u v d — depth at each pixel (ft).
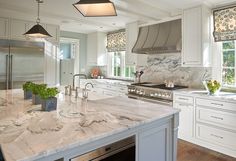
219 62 11.86
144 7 12.22
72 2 11.21
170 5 11.73
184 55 12.21
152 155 5.90
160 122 6.07
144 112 6.24
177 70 13.92
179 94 11.43
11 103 7.41
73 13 13.52
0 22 14.20
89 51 20.97
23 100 8.01
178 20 13.01
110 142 4.66
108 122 5.13
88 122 5.09
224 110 9.50
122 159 5.01
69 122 5.09
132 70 18.21
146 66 16.12
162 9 12.59
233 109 9.16
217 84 10.43
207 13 11.51
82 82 20.13
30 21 15.49
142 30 15.30
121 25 17.24
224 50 11.81
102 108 6.74
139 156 5.43
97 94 10.23
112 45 19.79
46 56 16.49
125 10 12.85
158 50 13.20
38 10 11.70
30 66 15.38
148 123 5.60
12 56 14.52
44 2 11.25
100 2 5.72
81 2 5.80
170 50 12.80
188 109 11.03
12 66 14.53
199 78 12.67
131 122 5.15
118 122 5.15
